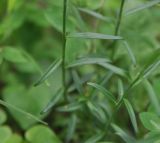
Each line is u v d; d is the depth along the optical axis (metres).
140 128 0.48
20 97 0.50
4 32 0.51
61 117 0.54
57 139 0.46
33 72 0.54
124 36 0.51
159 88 0.45
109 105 0.46
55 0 0.50
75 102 0.44
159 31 0.56
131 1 0.53
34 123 0.49
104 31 0.52
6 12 0.53
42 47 0.57
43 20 0.57
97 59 0.42
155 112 0.43
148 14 0.54
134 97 0.48
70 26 0.48
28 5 0.57
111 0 0.55
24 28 0.58
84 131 0.49
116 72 0.42
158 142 0.40
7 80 0.54
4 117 0.47
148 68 0.39
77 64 0.42
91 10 0.47
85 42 0.50
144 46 0.52
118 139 0.47
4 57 0.48
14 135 0.46
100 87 0.39
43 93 0.50
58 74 0.51
